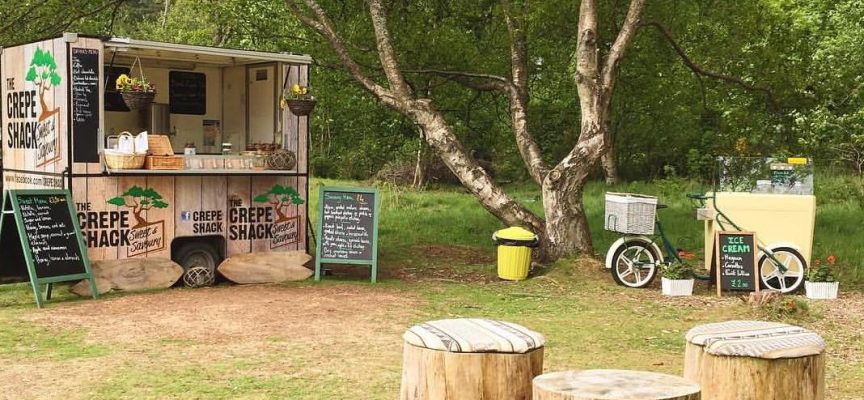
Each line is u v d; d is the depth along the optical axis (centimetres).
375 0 1225
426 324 436
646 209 1033
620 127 2194
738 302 941
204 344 716
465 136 1641
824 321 862
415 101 1198
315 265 1077
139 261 973
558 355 708
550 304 934
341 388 592
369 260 1060
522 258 1082
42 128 979
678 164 2467
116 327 775
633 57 1379
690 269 1015
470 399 396
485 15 1409
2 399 557
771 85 1370
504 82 1266
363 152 1720
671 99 1487
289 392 580
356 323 808
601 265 1107
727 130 1537
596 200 1959
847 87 1437
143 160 965
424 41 1296
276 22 1388
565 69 1523
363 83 1221
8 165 1062
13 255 911
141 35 2359
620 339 774
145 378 609
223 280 1051
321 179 2639
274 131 1114
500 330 421
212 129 1170
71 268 911
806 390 416
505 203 1166
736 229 1051
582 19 1152
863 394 614
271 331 768
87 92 945
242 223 1053
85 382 598
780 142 1522
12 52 1039
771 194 1062
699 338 436
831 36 1717
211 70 1165
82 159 943
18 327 772
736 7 1316
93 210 952
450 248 1370
